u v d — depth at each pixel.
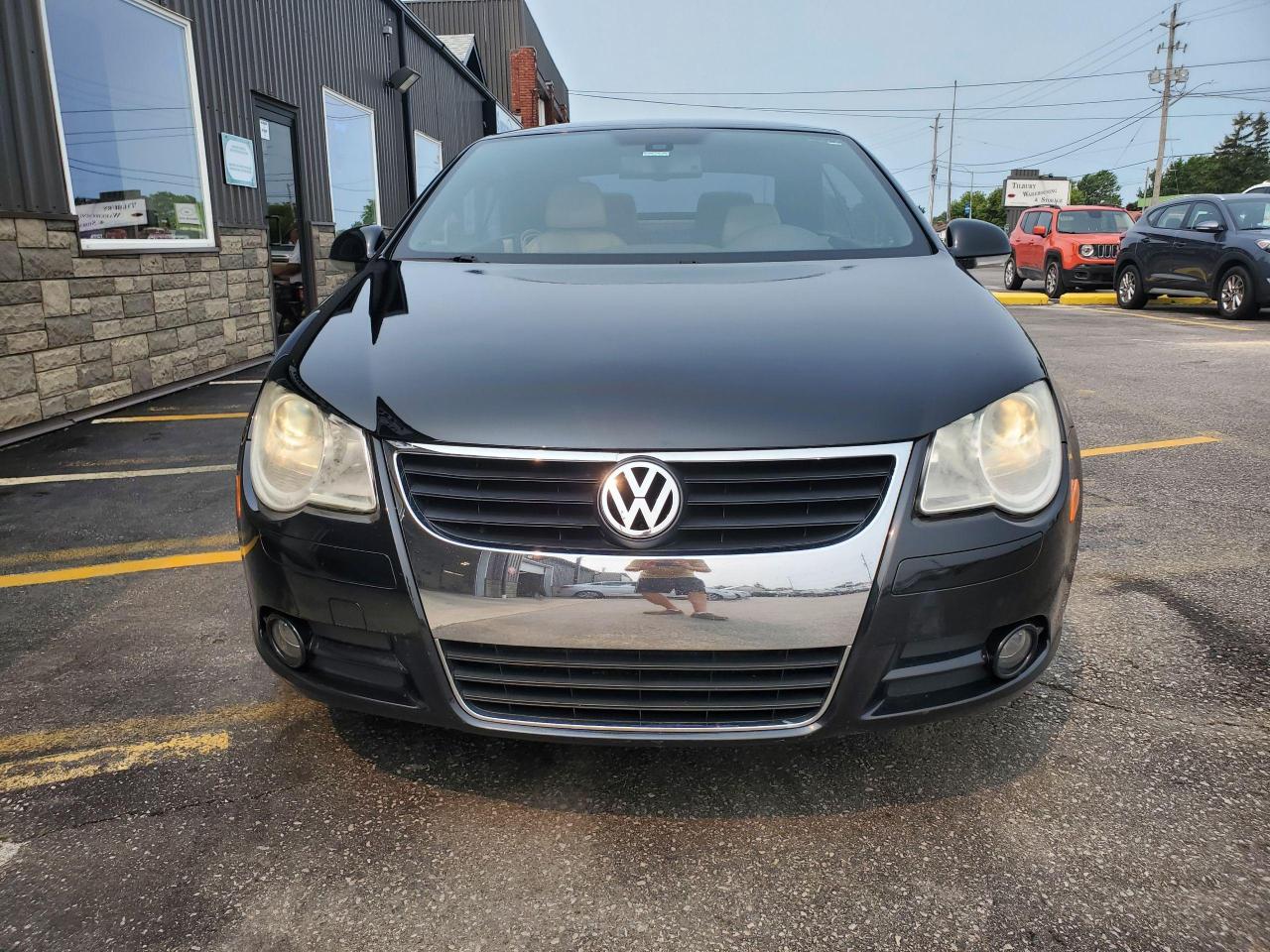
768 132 3.34
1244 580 3.13
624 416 1.67
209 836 1.85
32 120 5.43
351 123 11.12
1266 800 1.92
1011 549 1.72
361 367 1.88
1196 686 2.41
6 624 2.90
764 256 2.61
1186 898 1.64
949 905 1.64
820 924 1.60
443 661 1.73
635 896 1.67
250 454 1.92
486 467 1.67
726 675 1.69
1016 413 1.79
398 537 1.70
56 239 5.64
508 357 1.85
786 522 1.63
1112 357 8.41
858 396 1.72
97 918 1.62
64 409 5.75
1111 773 2.03
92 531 3.80
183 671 2.57
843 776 2.03
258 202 8.39
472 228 2.84
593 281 2.33
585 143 3.26
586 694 1.74
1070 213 16.55
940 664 1.73
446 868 1.75
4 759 2.14
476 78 17.78
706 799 1.96
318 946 1.56
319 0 9.96
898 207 2.92
